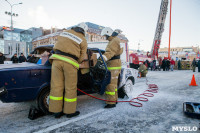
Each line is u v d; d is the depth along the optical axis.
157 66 19.39
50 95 2.72
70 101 2.78
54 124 2.65
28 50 47.19
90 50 3.61
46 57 3.06
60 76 2.71
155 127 2.56
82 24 2.88
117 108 3.56
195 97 4.65
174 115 3.12
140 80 8.94
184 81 8.44
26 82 2.66
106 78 3.17
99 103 3.98
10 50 44.94
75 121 2.79
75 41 2.71
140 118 2.95
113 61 3.58
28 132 2.36
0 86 2.45
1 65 2.98
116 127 2.55
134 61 17.62
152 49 25.08
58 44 2.69
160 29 23.81
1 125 2.62
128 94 4.89
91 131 2.41
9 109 3.47
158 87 6.43
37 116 2.94
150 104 3.90
